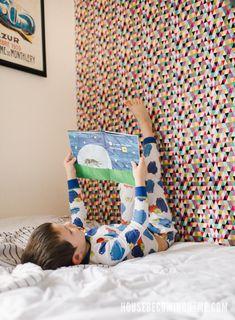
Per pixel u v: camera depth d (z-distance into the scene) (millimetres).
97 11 1841
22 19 1781
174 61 1461
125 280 773
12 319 574
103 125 1806
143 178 1181
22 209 1764
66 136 1997
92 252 1077
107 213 1756
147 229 1271
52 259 936
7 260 988
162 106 1503
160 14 1515
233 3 1271
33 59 1832
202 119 1368
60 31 2002
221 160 1311
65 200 1980
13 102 1753
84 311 601
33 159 1830
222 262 972
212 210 1337
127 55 1662
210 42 1342
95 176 1385
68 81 2021
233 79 1276
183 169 1431
